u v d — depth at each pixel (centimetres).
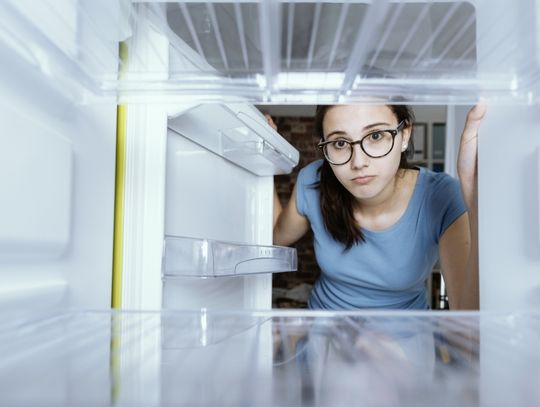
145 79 42
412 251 107
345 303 117
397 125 95
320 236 116
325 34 39
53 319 38
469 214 76
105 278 49
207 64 43
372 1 34
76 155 43
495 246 58
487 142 61
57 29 33
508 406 21
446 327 40
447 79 44
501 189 57
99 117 48
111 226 51
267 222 109
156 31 45
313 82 43
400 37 40
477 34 40
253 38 39
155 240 52
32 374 25
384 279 110
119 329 37
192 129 66
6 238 32
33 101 36
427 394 23
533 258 50
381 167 93
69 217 41
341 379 25
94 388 23
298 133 390
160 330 37
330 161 98
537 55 40
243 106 66
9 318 33
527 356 31
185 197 68
